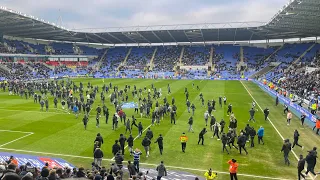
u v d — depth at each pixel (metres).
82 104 38.28
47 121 32.78
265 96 53.69
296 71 74.81
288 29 72.50
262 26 71.50
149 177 18.06
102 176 13.97
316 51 87.00
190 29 82.69
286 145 20.41
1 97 50.84
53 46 110.62
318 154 22.62
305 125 31.91
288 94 48.34
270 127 30.81
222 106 42.91
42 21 71.69
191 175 18.55
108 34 94.44
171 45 117.88
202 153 22.62
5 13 60.78
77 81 81.69
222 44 112.75
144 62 108.56
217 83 77.94
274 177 18.38
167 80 86.75
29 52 95.50
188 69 101.12
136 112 38.59
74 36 98.81
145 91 59.19
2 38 90.56
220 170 19.42
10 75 79.44
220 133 27.17
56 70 97.94
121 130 29.17
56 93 49.25
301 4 43.84
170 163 20.58
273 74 82.19
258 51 105.12
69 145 24.31
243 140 22.33
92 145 24.38
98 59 115.06
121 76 97.88
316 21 58.50
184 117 35.25
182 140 22.70
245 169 19.53
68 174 14.00
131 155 21.98
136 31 88.19
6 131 28.36
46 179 11.99
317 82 54.41
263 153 22.70
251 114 33.34
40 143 24.75
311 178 18.23
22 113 37.06
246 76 91.31
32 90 53.59
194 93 56.94
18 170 12.50
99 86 68.69
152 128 30.08
